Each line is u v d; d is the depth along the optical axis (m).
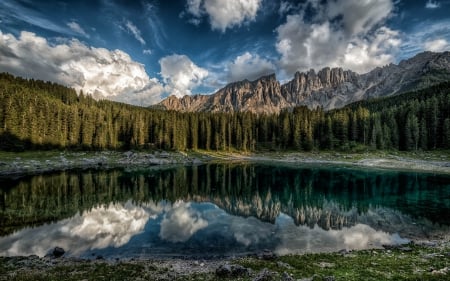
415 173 75.31
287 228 31.53
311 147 134.75
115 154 118.62
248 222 34.25
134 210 40.56
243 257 22.45
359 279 15.05
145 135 137.75
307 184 62.38
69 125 117.00
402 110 128.25
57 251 23.27
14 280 15.91
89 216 36.59
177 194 52.81
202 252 24.20
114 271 18.34
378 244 25.39
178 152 134.62
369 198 47.53
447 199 45.62
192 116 160.50
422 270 16.30
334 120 140.50
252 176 75.44
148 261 21.62
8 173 72.75
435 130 111.19
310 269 17.31
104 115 146.25
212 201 47.12
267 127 161.88
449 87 157.62
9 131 95.00
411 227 30.97
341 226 32.03
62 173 75.62
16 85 148.25
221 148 151.50
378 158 106.19
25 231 29.69
